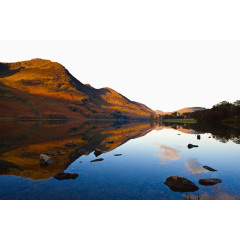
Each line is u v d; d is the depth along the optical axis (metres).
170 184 11.37
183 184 11.00
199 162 17.98
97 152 21.59
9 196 9.55
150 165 16.67
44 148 23.98
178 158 19.70
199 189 10.74
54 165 15.90
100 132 52.34
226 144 30.05
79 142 30.33
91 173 13.99
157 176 13.45
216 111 126.69
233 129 66.50
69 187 10.97
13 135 39.66
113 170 14.93
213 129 67.38
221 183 11.81
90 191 10.40
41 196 9.64
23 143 27.97
